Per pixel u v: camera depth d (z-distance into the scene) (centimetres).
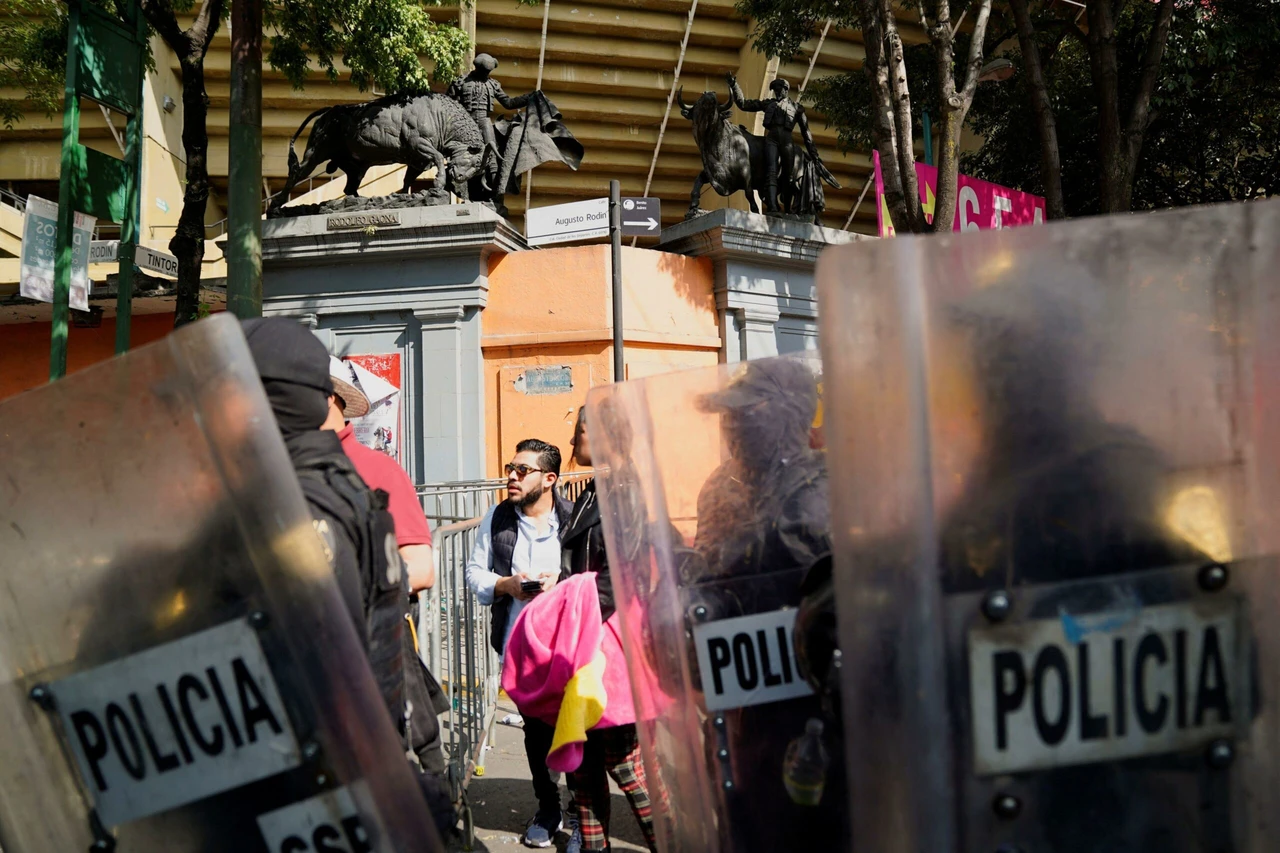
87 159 792
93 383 136
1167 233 121
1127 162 1105
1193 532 122
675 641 205
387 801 139
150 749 141
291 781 137
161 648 139
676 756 205
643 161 2186
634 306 1205
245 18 865
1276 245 122
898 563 121
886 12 874
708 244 1265
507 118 1313
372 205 1192
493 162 1277
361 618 162
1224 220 121
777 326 1319
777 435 208
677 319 1245
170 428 134
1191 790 122
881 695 122
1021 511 121
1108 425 121
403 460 1198
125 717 142
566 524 380
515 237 1261
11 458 141
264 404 132
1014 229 121
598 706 291
